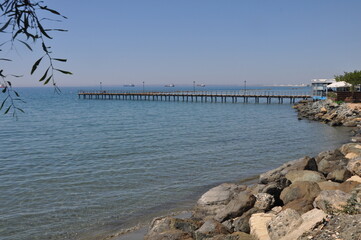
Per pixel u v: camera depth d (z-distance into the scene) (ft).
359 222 19.65
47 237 33.68
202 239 27.12
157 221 32.12
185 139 98.12
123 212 40.24
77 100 373.20
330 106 161.58
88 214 39.60
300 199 32.50
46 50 6.45
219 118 166.50
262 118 165.17
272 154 75.97
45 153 78.54
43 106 279.90
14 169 62.28
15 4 6.33
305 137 102.01
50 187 50.55
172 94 326.24
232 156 73.41
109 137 104.12
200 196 46.03
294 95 256.73
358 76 172.86
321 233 20.10
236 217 33.17
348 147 58.39
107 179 54.80
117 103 310.04
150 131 117.80
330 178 41.37
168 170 60.64
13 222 37.29
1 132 119.85
